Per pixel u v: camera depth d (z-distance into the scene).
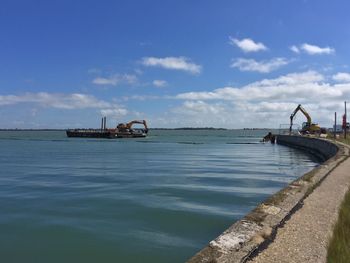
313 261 8.62
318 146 58.31
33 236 14.77
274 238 10.02
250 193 23.45
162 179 29.97
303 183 17.97
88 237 14.62
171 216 17.62
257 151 70.75
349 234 11.36
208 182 28.25
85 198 21.83
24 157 54.84
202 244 13.87
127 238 14.50
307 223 11.46
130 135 144.12
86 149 76.06
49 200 21.33
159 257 12.67
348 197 15.73
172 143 108.56
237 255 8.62
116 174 33.47
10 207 19.55
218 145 97.19
